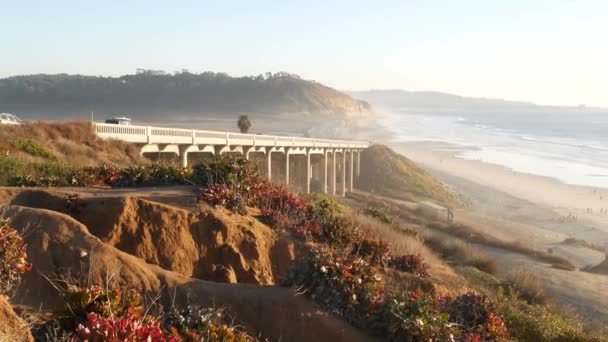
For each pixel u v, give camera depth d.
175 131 40.22
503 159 112.31
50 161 27.58
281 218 15.73
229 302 10.46
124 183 17.45
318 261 11.22
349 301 10.85
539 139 169.75
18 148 28.91
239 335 9.16
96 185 17.28
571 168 99.81
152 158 41.03
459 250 28.48
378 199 68.25
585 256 41.94
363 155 85.38
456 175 89.50
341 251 12.88
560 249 43.66
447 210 56.53
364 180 81.69
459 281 17.39
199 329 8.94
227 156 17.59
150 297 9.86
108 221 12.74
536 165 103.75
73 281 9.98
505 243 39.91
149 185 17.27
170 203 14.15
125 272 10.43
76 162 30.44
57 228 11.01
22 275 10.03
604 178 88.44
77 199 13.47
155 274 10.68
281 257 14.63
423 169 88.62
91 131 36.84
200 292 10.53
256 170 17.75
